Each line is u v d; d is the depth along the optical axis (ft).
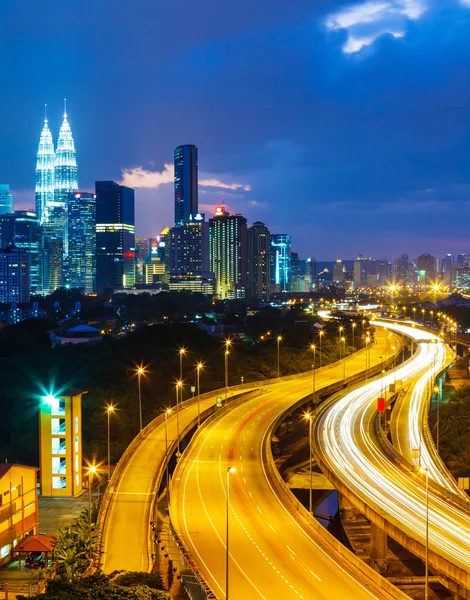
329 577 239.50
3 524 313.32
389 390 623.77
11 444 525.75
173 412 521.24
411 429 503.61
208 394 589.73
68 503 391.65
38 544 296.51
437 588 306.96
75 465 406.82
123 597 207.41
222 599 220.23
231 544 270.87
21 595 239.71
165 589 231.71
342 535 398.21
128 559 259.60
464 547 261.85
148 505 318.86
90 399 584.40
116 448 497.46
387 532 292.20
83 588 215.51
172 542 273.75
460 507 312.09
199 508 315.58
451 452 531.50
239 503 322.14
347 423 496.23
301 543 272.51
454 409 609.83
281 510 312.91
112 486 345.72
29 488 336.08
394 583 312.91
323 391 620.49
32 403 607.78
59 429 407.03
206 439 443.73
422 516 298.97
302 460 527.81
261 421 492.95
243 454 407.23
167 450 392.27
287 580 236.43
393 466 383.86
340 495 412.98
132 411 574.15
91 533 276.00
